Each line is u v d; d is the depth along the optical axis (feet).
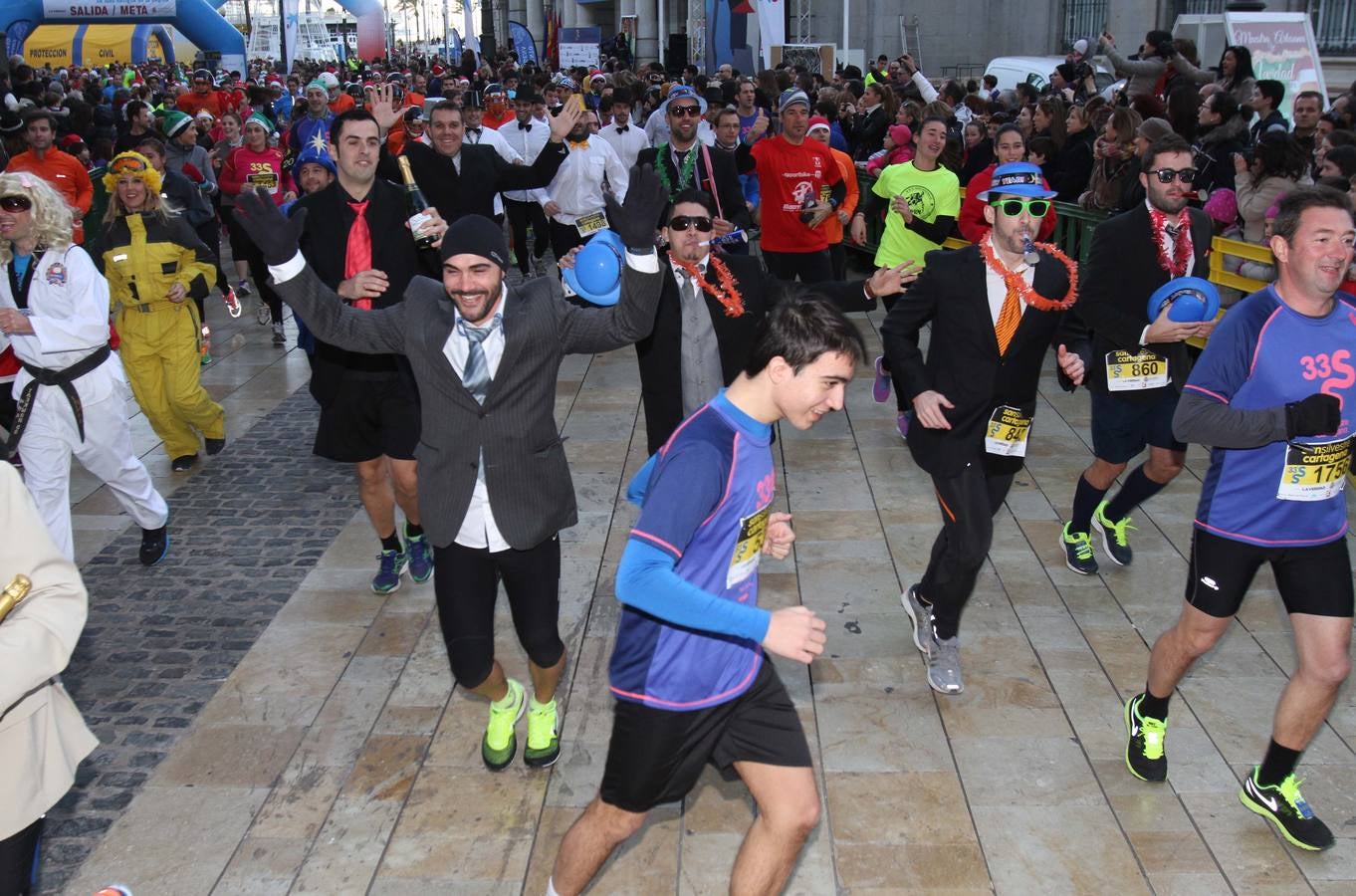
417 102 56.80
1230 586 11.44
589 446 23.22
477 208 20.43
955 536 13.74
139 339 21.62
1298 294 10.98
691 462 8.68
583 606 16.62
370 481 16.61
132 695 14.71
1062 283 13.32
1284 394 11.03
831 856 11.64
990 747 13.39
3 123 38.14
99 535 19.70
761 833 9.33
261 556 18.83
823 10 93.50
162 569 18.34
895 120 40.22
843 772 12.97
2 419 20.36
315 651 15.75
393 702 14.49
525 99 35.09
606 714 14.10
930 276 13.61
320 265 15.44
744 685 9.27
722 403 9.00
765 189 26.30
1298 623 11.31
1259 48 37.76
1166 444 16.28
